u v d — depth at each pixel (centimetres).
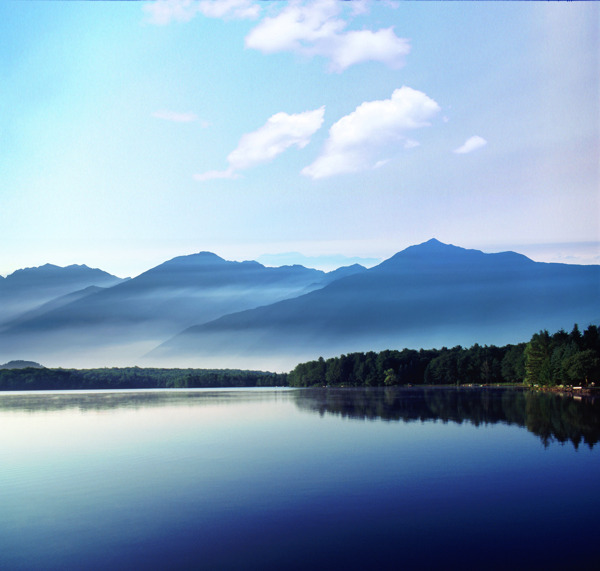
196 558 2594
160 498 3644
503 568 2422
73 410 11681
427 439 6069
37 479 4316
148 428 7812
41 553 2686
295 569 2441
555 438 5969
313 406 12406
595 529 2906
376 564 2481
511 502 3419
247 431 7212
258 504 3453
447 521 3066
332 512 3266
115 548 2742
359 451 5322
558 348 17475
